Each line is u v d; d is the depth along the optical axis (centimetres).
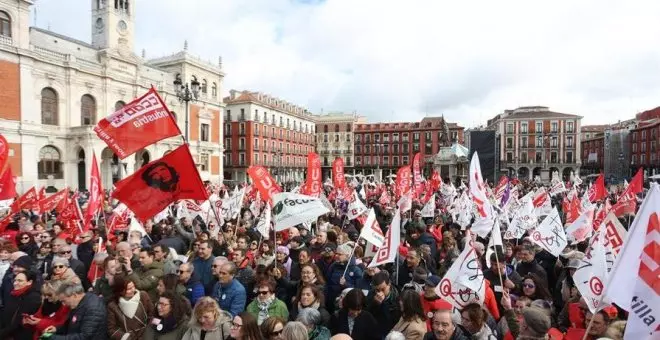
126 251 679
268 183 1140
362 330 540
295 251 920
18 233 1005
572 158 9212
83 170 4553
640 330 373
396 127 10388
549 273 919
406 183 1797
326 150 10544
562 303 741
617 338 452
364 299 561
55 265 562
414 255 759
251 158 7988
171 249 817
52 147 4278
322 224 1280
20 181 3925
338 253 757
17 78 3931
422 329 507
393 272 838
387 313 598
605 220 738
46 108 4228
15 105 3919
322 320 562
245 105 8050
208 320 495
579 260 715
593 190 1647
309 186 1429
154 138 821
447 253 912
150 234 1204
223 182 6462
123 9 5106
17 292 571
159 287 612
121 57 4912
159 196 790
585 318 572
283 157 9025
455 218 1586
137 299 553
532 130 9412
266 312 578
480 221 973
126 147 825
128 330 533
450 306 487
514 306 640
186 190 789
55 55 4272
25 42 4003
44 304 555
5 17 3875
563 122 9262
